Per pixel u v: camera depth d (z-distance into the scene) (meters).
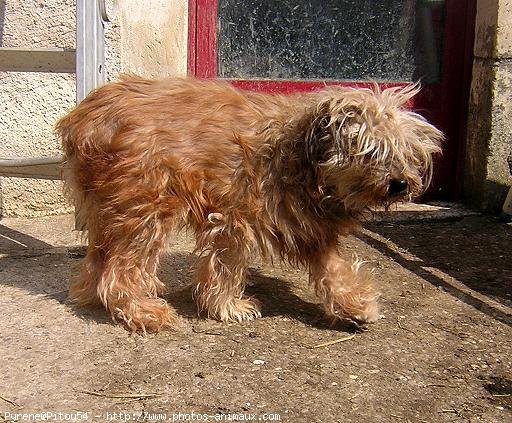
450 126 2.22
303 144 1.27
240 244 1.33
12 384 1.12
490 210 2.13
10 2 1.88
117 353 1.22
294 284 1.57
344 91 1.25
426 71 2.20
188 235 1.82
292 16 2.13
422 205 2.20
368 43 2.17
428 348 1.28
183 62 2.10
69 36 1.89
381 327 1.36
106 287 1.32
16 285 1.50
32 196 1.96
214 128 1.29
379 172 1.20
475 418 1.07
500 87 2.06
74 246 1.74
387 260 1.73
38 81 1.90
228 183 1.29
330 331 1.34
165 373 1.16
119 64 1.85
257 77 2.15
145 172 1.26
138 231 1.29
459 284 1.59
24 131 1.92
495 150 2.10
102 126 1.28
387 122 1.21
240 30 2.12
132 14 1.89
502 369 1.22
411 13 2.17
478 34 2.12
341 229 1.34
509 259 1.77
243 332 1.32
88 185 1.31
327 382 1.15
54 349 1.23
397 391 1.13
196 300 1.42
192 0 2.09
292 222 1.32
